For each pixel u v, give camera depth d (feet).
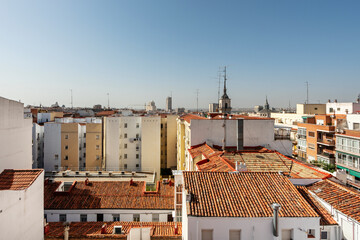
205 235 48.93
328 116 196.85
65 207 94.53
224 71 166.61
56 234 71.00
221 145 129.49
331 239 51.19
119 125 219.82
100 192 103.81
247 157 101.65
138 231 66.80
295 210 50.78
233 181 59.52
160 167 237.04
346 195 58.75
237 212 49.42
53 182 111.55
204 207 50.31
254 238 48.34
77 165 210.18
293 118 296.92
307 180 69.00
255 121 129.80
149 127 220.64
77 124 211.61
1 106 71.26
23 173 62.90
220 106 167.94
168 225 82.43
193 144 130.93
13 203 51.49
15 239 52.03
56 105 542.16
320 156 186.60
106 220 95.20
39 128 218.79
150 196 102.78
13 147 77.87
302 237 48.85
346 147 158.20
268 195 55.11
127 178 140.97
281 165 93.56
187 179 59.26
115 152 217.36
